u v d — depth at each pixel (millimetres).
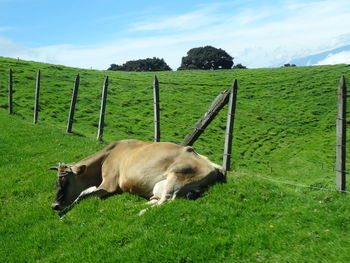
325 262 6945
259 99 51344
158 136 17375
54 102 37156
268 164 27406
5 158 16938
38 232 9852
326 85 56156
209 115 14672
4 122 24812
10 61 56312
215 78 65750
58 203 10703
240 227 8422
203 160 10375
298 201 9719
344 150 10523
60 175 10836
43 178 13781
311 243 7613
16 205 12039
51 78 48188
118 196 10797
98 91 45281
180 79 64438
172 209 9125
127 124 34844
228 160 13492
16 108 31984
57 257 8648
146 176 10289
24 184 13562
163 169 10172
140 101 44375
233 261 7363
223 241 7828
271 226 8281
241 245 7707
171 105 44344
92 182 11547
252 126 40781
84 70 62562
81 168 10977
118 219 9453
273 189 10484
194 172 9961
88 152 16922
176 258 7574
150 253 7824
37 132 21875
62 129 24438
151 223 8820
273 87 57094
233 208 9211
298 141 36125
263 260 7273
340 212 8891
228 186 10297
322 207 9188
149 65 138125
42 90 41000
